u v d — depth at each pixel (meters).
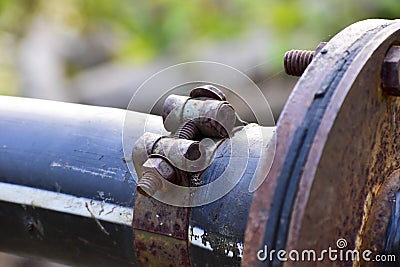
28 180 0.76
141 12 2.22
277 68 1.61
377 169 0.66
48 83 2.15
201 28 2.07
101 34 2.37
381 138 0.66
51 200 0.75
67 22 2.37
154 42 2.16
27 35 2.33
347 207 0.64
